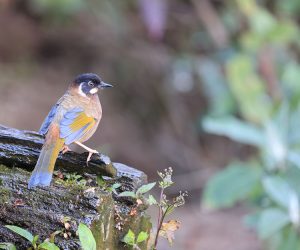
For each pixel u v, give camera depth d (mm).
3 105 15359
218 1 16281
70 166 5832
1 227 5301
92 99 6750
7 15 17031
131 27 17047
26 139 5852
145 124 17078
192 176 16594
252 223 9742
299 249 9242
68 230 5191
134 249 5617
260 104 12102
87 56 17266
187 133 17297
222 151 17312
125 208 5680
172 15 16750
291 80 13844
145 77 17172
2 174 5574
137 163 16406
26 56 17016
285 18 15469
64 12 16422
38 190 5371
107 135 16328
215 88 15320
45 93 16156
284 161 9602
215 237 13891
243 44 14078
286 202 9047
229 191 10328
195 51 16781
